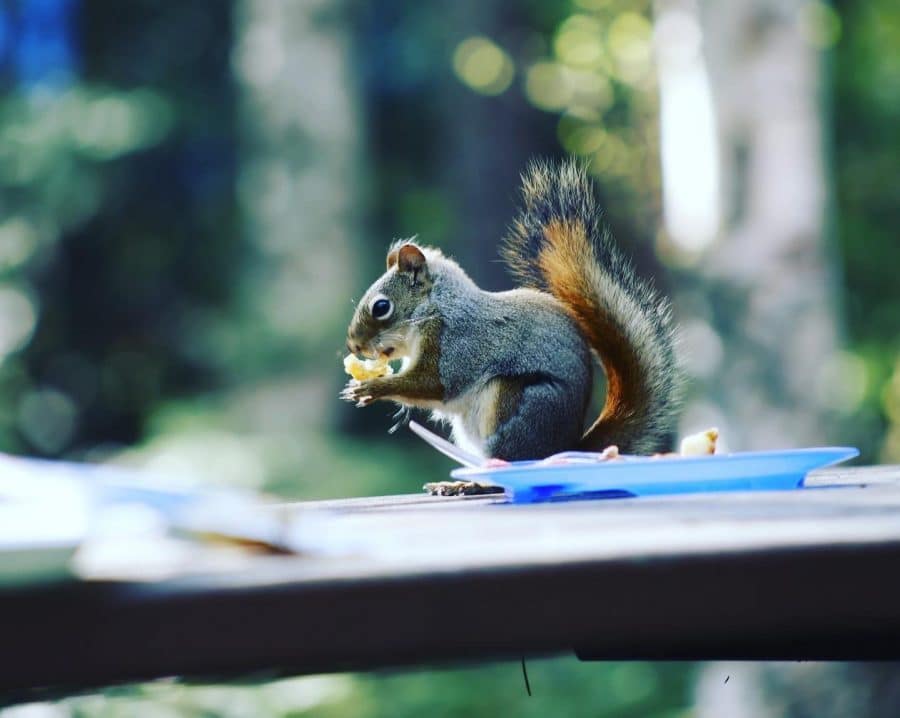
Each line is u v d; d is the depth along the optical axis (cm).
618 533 227
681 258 1530
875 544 209
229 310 2192
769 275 1269
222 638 188
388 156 2398
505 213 2256
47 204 2075
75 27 2303
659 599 202
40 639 185
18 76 2262
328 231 1953
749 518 260
